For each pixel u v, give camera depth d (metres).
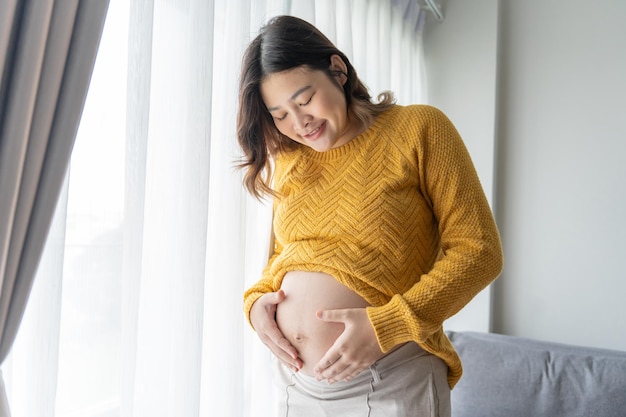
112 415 0.95
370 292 0.95
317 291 0.98
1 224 0.64
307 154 1.09
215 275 1.21
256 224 1.38
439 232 1.04
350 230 0.98
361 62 1.93
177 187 1.07
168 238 1.06
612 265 2.21
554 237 2.31
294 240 1.07
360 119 1.04
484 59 2.41
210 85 1.08
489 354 1.89
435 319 0.88
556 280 2.30
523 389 1.77
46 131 0.68
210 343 1.21
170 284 1.06
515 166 2.40
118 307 0.95
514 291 2.37
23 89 0.66
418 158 0.98
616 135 2.23
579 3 2.32
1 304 0.66
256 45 1.02
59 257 0.79
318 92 0.97
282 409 1.09
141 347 1.04
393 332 0.88
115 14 0.98
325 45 1.02
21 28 0.67
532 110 2.39
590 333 2.23
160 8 1.06
